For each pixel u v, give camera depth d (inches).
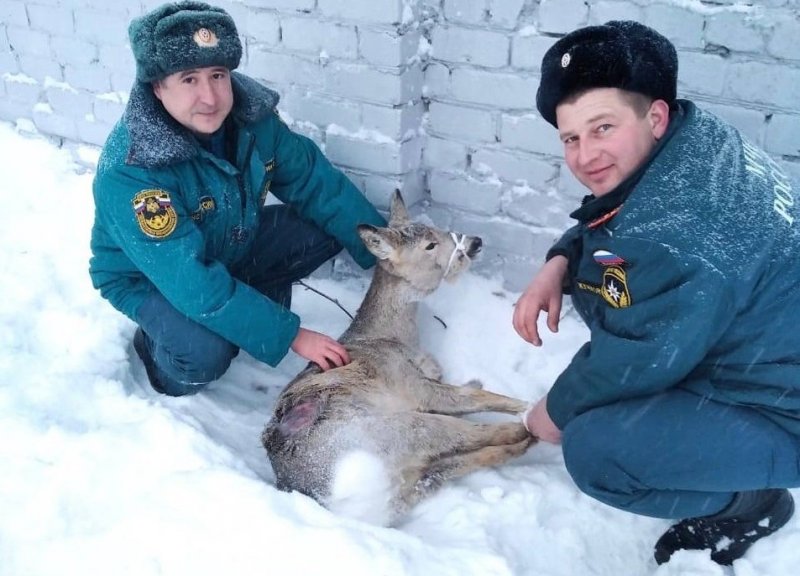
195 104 106.0
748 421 81.3
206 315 109.0
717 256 75.5
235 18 144.6
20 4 174.6
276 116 124.2
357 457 102.8
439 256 123.5
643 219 78.8
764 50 106.6
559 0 116.0
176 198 109.3
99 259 118.1
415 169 137.9
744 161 81.8
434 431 108.3
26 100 186.7
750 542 91.0
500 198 133.3
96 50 169.3
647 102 80.3
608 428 85.7
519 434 112.0
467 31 125.0
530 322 103.3
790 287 77.8
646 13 111.6
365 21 124.6
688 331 77.0
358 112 132.7
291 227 133.6
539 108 86.8
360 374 114.8
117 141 109.7
